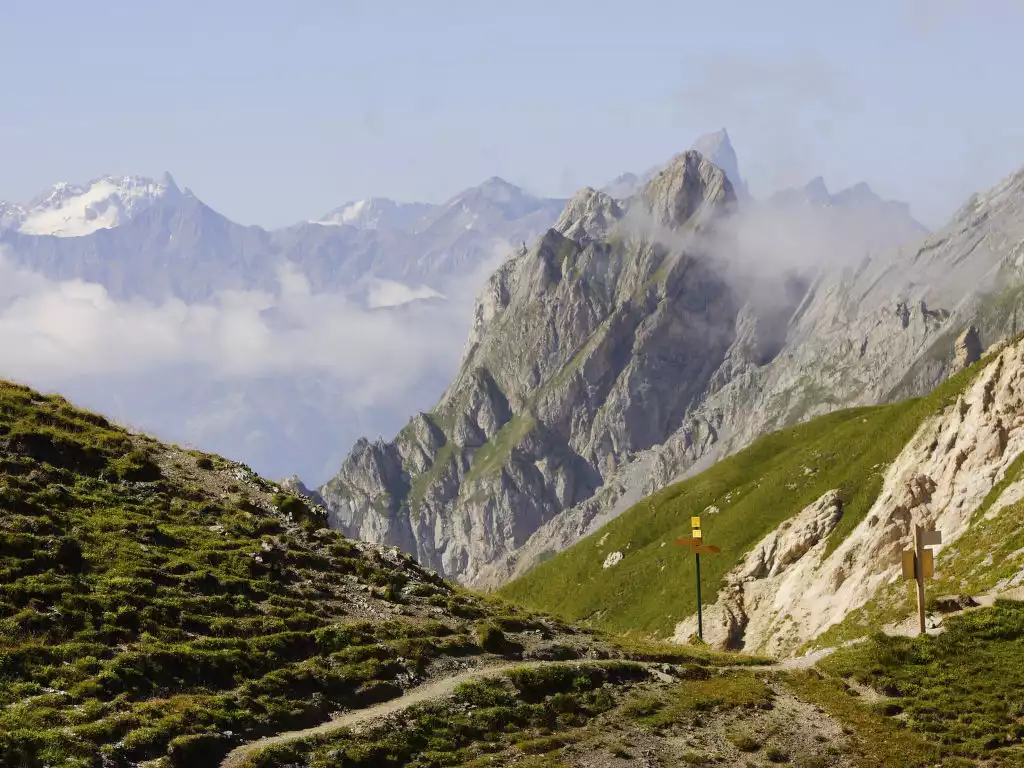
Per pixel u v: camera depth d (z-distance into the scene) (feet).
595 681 158.81
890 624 197.77
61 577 149.38
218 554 171.12
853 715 152.97
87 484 183.52
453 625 173.47
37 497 170.50
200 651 141.49
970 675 162.91
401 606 176.45
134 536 169.68
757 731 146.92
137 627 144.87
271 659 146.00
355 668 147.84
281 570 174.70
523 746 134.92
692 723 148.46
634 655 176.96
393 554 202.59
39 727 118.21
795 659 188.14
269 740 128.88
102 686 129.08
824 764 137.08
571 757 133.80
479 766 128.47
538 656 167.43
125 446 205.16
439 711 140.67
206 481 205.87
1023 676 160.35
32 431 189.26
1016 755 138.31
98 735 119.24
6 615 138.00
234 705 132.98
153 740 121.19
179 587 158.20
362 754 126.62
